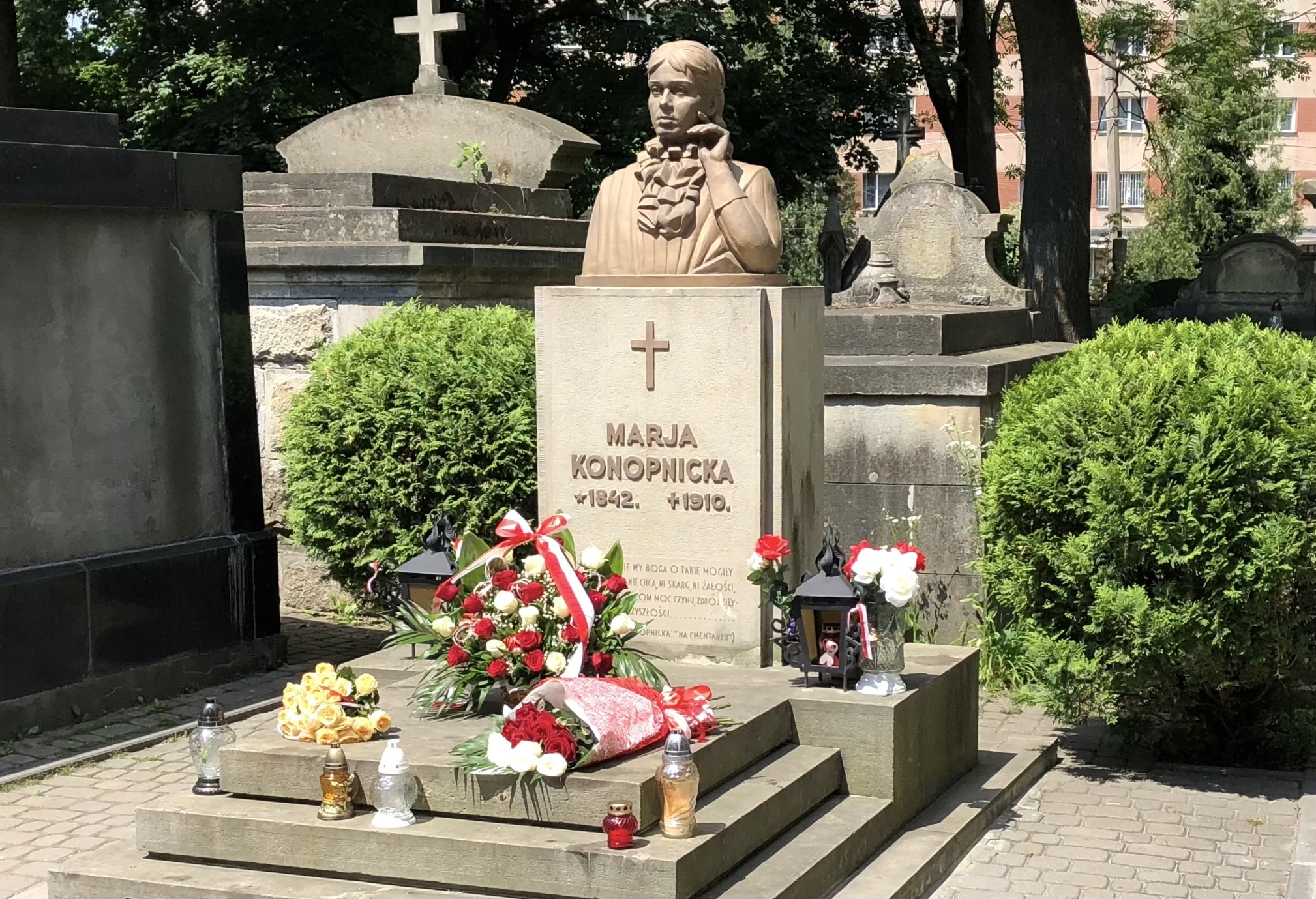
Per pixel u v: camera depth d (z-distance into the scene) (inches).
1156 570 253.8
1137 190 2091.5
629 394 260.2
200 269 332.5
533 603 223.6
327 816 195.2
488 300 444.5
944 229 491.5
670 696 212.1
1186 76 1124.5
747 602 255.1
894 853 217.5
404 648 263.9
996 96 1274.6
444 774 195.8
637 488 261.0
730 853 192.1
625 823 181.8
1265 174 1673.2
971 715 263.0
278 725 213.5
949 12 1461.6
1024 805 254.1
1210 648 249.4
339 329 414.9
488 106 503.8
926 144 1904.5
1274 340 268.8
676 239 261.0
